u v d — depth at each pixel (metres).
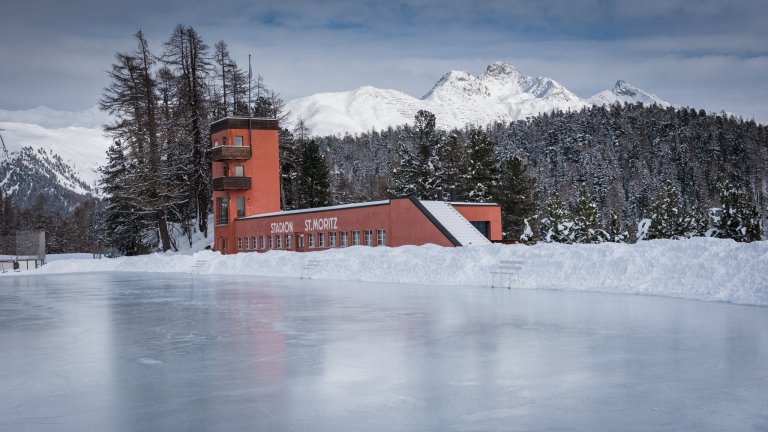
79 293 31.59
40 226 154.12
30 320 20.06
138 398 9.55
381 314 19.58
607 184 194.12
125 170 75.06
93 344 14.91
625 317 17.52
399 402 9.03
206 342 14.85
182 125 73.12
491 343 13.81
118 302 25.95
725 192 67.12
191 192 78.75
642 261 25.31
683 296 22.31
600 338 14.14
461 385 9.98
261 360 12.41
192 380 10.74
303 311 20.89
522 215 80.06
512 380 10.26
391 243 46.94
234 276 44.94
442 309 20.56
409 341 14.35
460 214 45.84
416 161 82.81
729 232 65.94
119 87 71.75
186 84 75.44
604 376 10.41
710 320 16.64
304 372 11.20
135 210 75.00
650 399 8.96
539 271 28.30
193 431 7.84
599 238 67.69
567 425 7.82
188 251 74.00
